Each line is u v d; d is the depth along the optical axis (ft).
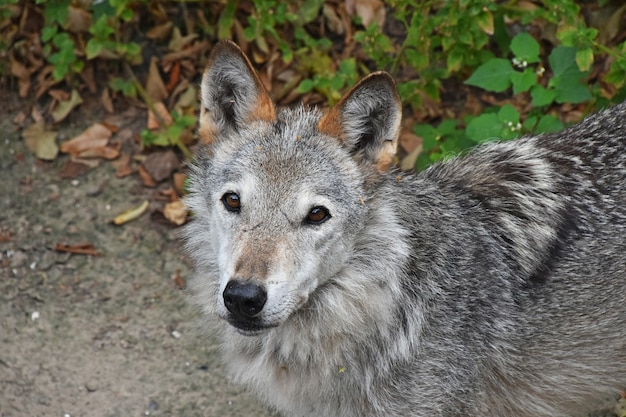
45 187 40.60
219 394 34.27
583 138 30.48
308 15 42.29
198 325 32.68
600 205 28.94
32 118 42.22
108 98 42.57
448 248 27.78
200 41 43.37
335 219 25.72
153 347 35.70
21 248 38.78
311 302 27.07
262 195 25.38
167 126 41.47
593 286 28.58
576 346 29.09
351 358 27.55
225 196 26.02
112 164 41.22
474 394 28.25
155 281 37.88
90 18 42.22
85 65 42.80
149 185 40.55
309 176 25.66
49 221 39.65
